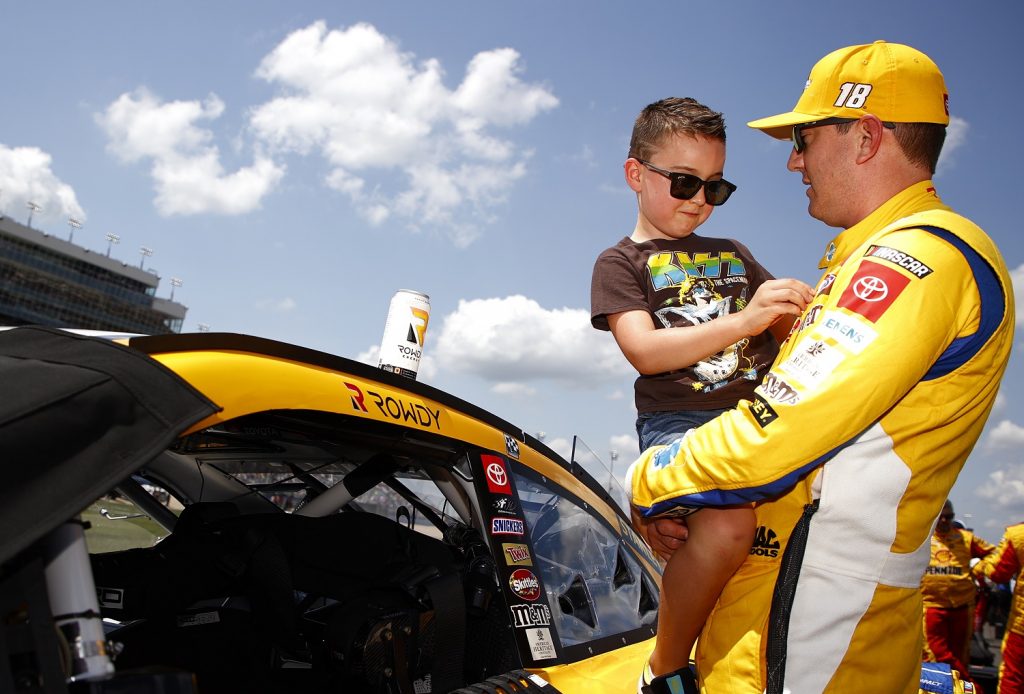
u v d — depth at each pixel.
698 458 1.28
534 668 1.74
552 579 1.97
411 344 2.12
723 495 1.25
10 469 0.93
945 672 1.87
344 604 1.71
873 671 1.26
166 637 1.71
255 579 1.69
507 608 1.78
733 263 1.94
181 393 1.12
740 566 1.36
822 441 1.18
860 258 1.30
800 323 1.35
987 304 1.25
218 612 1.77
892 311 1.21
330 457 2.16
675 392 1.82
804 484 1.31
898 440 1.23
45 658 0.94
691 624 1.40
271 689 1.80
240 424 1.86
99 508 2.01
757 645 1.31
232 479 2.25
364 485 2.14
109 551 2.02
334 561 1.83
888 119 1.39
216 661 1.74
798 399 1.19
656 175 1.93
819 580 1.25
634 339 1.72
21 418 0.96
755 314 1.52
